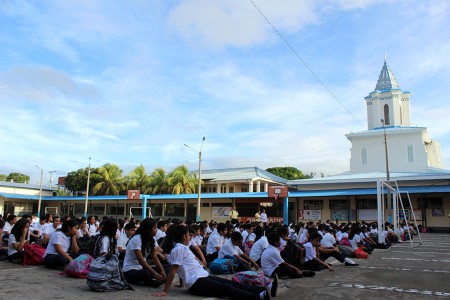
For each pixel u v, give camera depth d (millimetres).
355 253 13500
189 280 6418
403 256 14172
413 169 42281
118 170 52469
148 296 6383
